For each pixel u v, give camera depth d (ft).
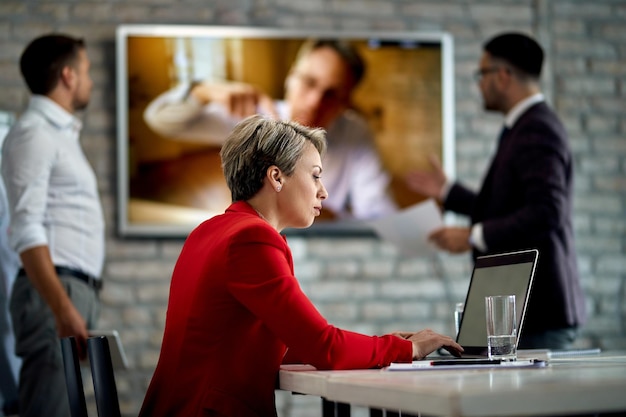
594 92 18.71
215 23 17.61
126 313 17.19
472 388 4.60
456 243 14.08
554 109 18.62
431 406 4.46
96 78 17.33
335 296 17.71
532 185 12.27
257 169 7.41
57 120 12.18
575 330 12.30
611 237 18.57
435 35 17.93
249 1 17.76
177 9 17.57
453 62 18.21
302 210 7.50
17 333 11.74
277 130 7.48
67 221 11.94
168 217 17.22
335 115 17.61
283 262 6.88
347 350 6.72
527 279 7.54
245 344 6.99
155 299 17.28
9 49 17.15
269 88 17.48
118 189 17.21
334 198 17.58
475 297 8.37
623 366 6.50
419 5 18.21
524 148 12.50
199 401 6.87
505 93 13.21
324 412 7.23
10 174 11.72
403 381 5.29
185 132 17.26
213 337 6.95
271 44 17.52
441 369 6.35
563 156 12.48
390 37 17.80
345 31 17.79
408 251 14.34
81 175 12.14
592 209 18.56
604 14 18.86
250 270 6.80
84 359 11.36
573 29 18.71
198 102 17.33
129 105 17.17
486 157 18.21
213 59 17.37
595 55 18.76
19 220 11.55
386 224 14.32
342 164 17.60
